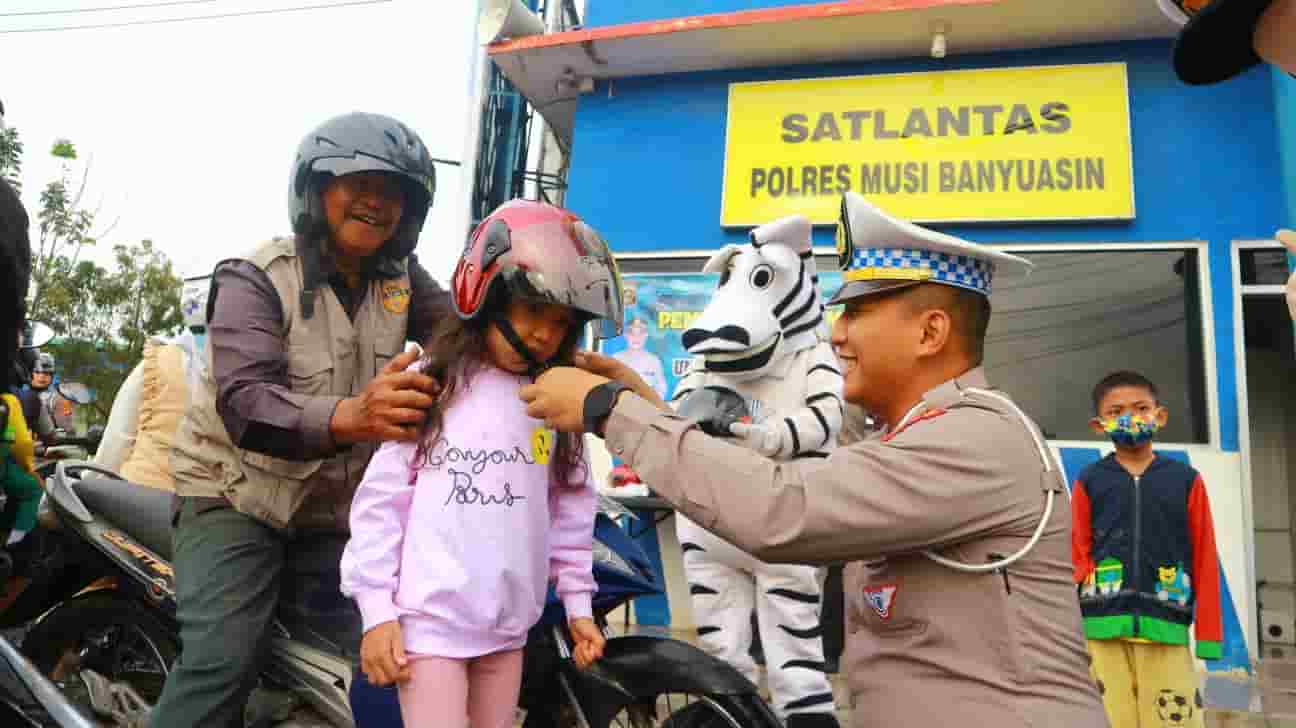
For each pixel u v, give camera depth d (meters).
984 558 1.37
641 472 1.44
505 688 1.72
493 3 6.20
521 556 1.69
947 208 5.77
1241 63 1.15
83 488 2.75
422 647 1.61
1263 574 6.85
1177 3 1.13
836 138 6.02
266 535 2.05
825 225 5.96
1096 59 5.66
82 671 2.72
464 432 1.70
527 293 1.64
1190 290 5.43
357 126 2.02
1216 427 5.21
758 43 5.93
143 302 21.91
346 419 1.73
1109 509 3.15
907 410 1.59
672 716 1.98
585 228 1.78
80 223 20.67
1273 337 6.93
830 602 4.46
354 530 1.69
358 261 2.16
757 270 3.07
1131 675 3.11
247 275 1.99
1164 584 3.03
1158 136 5.53
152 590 2.50
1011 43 5.71
